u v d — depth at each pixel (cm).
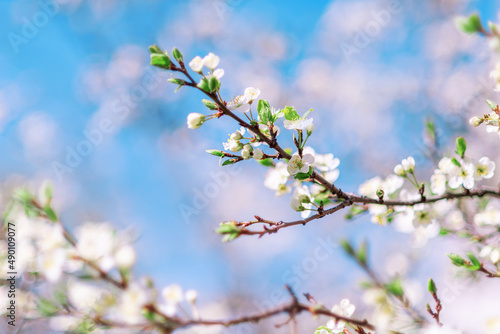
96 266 70
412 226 78
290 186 77
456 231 80
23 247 73
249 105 71
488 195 76
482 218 79
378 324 72
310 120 71
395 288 74
